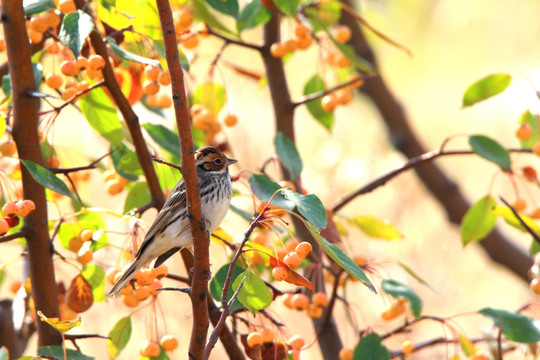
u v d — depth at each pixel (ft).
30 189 27.30
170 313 51.80
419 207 65.31
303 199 22.18
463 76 86.22
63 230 30.25
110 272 28.78
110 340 29.68
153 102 33.35
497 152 33.19
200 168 32.37
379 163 63.98
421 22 90.02
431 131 81.20
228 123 36.47
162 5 21.34
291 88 73.15
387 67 88.33
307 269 33.65
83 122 62.28
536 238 29.66
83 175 36.24
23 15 26.32
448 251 64.34
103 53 27.27
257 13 35.53
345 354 31.35
